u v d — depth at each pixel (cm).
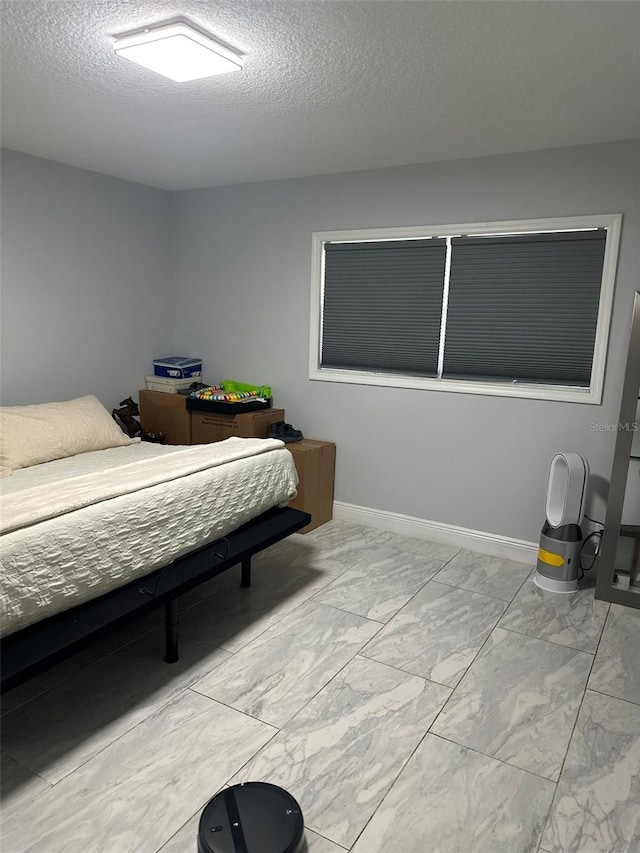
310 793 175
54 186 368
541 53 196
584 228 307
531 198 317
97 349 414
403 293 370
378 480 392
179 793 173
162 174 394
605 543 295
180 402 425
